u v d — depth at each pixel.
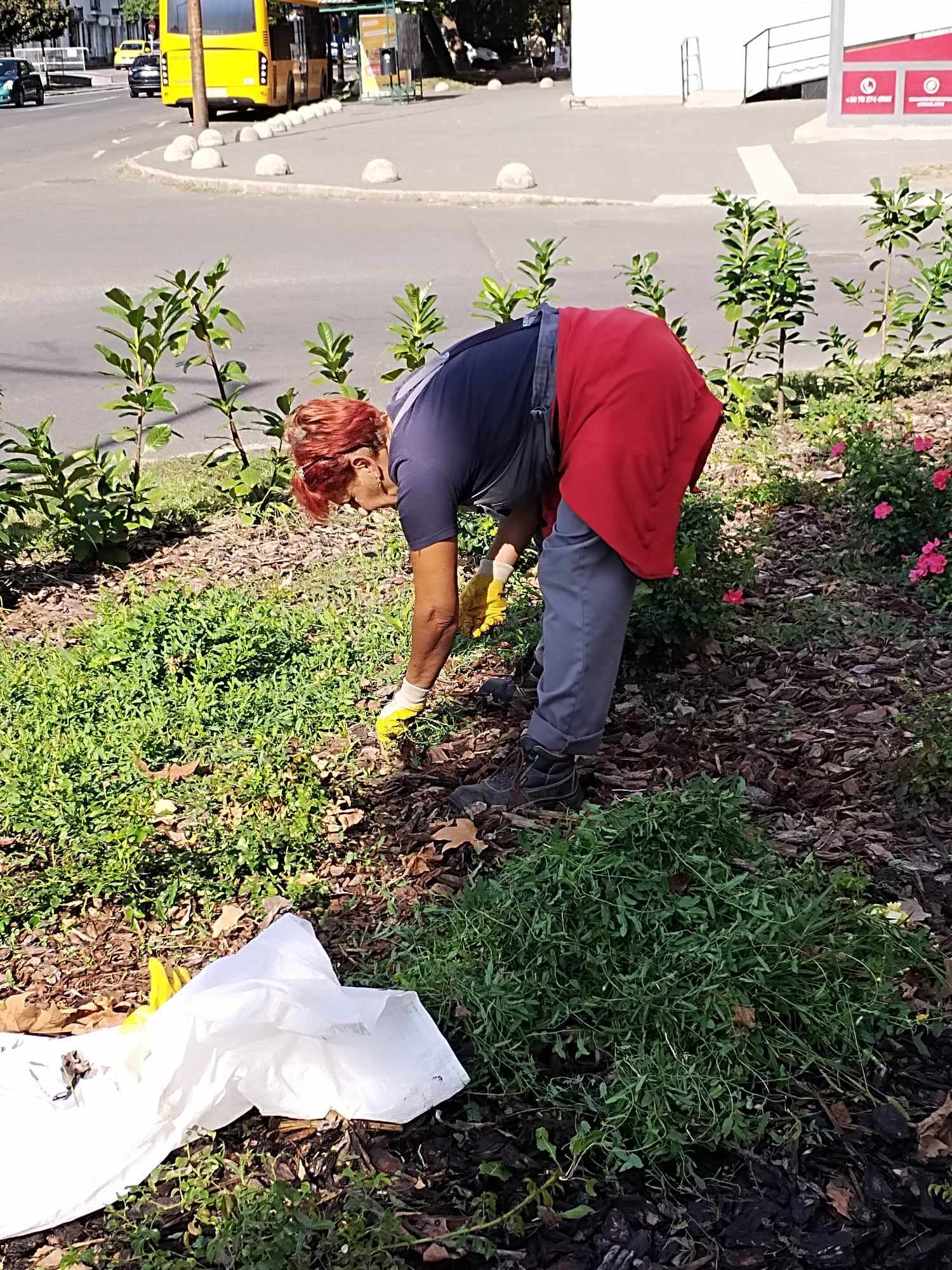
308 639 4.92
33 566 6.18
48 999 3.07
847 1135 2.55
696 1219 2.40
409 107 34.69
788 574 5.45
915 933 2.93
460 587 5.36
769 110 28.19
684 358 3.37
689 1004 2.71
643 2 31.58
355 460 3.30
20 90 49.81
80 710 4.35
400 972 2.94
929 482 5.55
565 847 3.06
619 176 20.38
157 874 3.51
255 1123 2.66
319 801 3.73
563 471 3.42
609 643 3.46
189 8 28.11
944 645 4.62
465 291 12.36
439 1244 2.34
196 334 6.72
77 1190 2.47
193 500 6.99
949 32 21.83
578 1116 2.60
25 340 11.34
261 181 21.14
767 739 4.07
